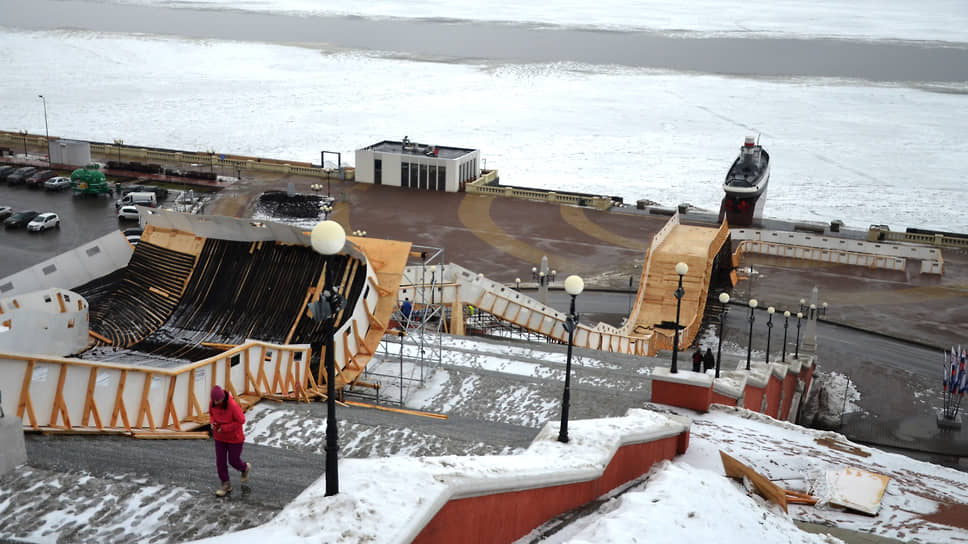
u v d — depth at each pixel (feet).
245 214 249.96
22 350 77.30
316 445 60.29
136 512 38.09
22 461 42.29
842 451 71.26
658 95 611.06
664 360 110.73
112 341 91.45
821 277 225.35
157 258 104.94
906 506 55.16
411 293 143.43
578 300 199.62
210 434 58.59
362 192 285.64
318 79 649.61
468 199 283.38
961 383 146.20
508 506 38.86
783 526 42.32
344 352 92.22
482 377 94.27
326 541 29.04
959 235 253.44
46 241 213.87
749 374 101.04
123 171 293.84
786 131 480.23
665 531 36.47
